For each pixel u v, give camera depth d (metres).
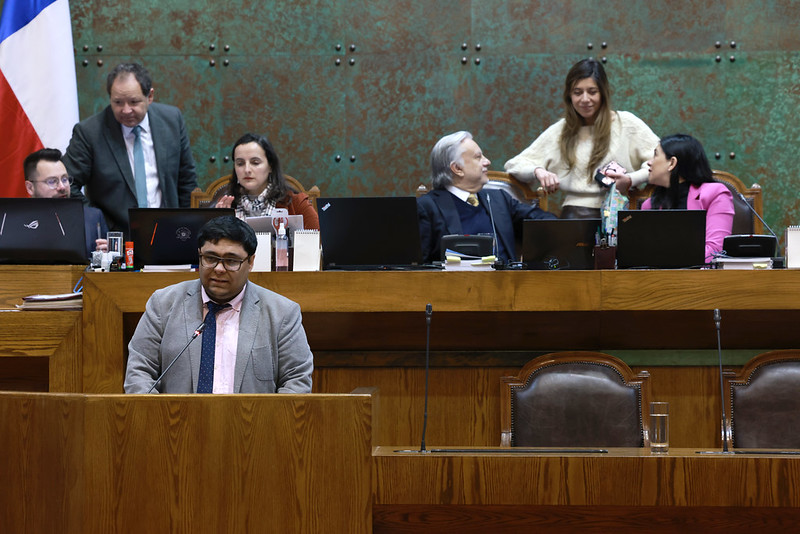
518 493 4.77
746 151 12.63
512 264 8.05
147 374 6.20
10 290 7.88
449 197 9.58
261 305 6.34
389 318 7.59
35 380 7.66
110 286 7.23
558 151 10.76
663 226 7.53
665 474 4.75
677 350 7.66
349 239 7.83
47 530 4.39
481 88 12.81
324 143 12.88
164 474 4.50
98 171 10.59
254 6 12.89
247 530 4.48
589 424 6.69
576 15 12.77
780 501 4.72
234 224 6.15
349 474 4.47
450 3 12.84
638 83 12.71
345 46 12.89
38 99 12.09
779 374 6.86
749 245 7.60
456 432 7.65
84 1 12.86
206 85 12.90
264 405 4.50
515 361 7.65
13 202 7.89
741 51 12.65
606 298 7.10
